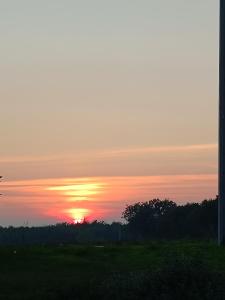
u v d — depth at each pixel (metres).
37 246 33.31
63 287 19.55
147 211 109.94
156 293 17.77
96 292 18.56
